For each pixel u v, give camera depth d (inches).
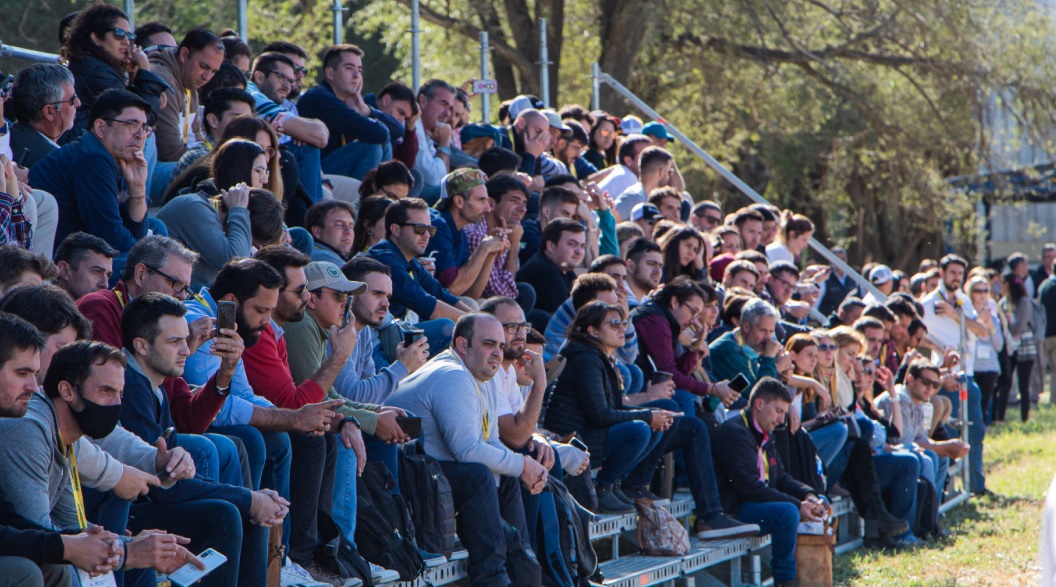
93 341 414.9
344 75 854.5
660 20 1958.7
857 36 2108.8
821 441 933.8
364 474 569.0
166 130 719.1
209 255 577.6
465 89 1170.0
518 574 609.9
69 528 395.5
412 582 580.7
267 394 530.6
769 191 2733.8
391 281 635.5
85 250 495.2
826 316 1325.0
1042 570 387.9
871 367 1048.2
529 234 913.5
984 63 2087.8
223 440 483.8
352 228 679.1
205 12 1369.3
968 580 858.1
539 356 669.3
